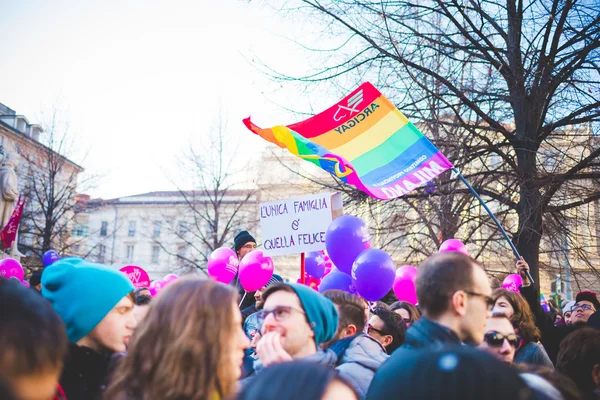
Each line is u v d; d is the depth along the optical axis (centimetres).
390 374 139
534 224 878
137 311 405
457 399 124
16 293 134
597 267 1152
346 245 520
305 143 555
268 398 126
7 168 1336
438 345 150
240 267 592
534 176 886
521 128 909
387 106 571
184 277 221
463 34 914
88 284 269
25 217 2681
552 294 1977
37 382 127
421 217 1149
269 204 595
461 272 261
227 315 207
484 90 941
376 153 565
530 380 204
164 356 197
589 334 312
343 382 136
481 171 1037
